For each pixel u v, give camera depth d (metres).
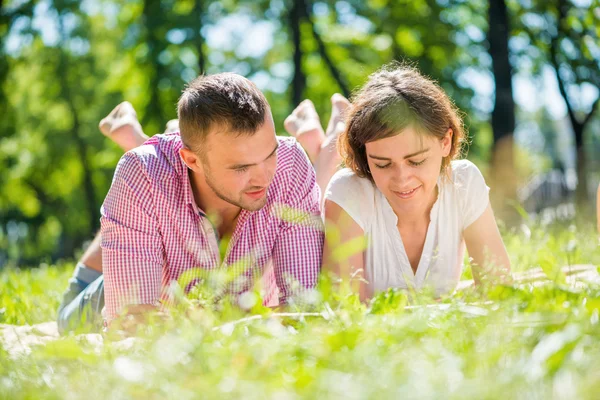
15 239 26.56
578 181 15.46
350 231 3.37
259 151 2.86
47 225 27.30
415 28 16.83
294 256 3.22
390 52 17.73
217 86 2.86
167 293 3.24
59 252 31.50
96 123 21.48
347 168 3.47
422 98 3.03
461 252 3.52
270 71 20.11
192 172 3.12
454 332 1.83
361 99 3.14
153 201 3.08
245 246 3.21
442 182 3.36
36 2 18.59
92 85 21.19
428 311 2.04
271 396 1.36
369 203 3.38
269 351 1.67
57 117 22.31
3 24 18.41
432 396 1.28
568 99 15.59
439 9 16.75
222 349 1.75
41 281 5.89
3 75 19.11
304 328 2.03
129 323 2.55
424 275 3.43
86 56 21.09
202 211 3.15
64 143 21.94
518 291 2.31
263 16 18.69
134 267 3.04
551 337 1.45
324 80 19.66
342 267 3.23
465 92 16.97
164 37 17.98
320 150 4.40
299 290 3.09
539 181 19.81
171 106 18.45
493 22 13.95
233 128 2.80
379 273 3.45
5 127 21.30
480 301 2.23
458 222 3.44
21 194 24.95
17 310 4.32
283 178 3.26
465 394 1.28
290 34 18.48
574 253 3.83
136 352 1.90
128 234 3.06
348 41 18.72
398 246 3.40
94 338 2.34
